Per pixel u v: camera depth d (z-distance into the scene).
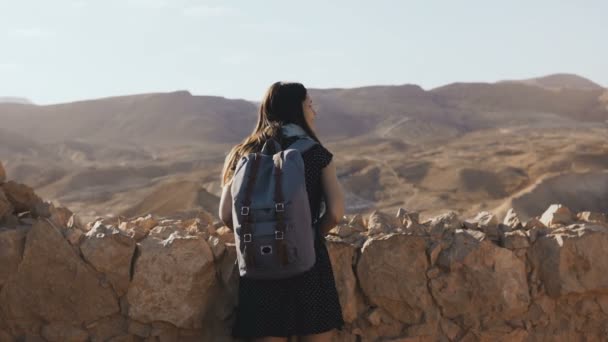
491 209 55.31
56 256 3.00
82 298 3.01
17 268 3.01
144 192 71.25
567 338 3.21
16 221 3.19
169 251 3.01
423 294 3.14
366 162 89.38
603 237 3.22
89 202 70.75
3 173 3.29
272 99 2.96
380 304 3.18
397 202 69.31
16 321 3.03
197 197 47.41
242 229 2.62
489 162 84.81
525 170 76.38
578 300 3.24
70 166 136.25
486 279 3.12
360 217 3.44
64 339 3.01
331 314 2.84
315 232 2.85
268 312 2.80
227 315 3.06
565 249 3.19
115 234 3.01
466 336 3.14
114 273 3.00
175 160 138.00
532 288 3.22
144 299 3.00
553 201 50.16
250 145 2.91
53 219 3.18
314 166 2.80
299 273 2.67
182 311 3.00
